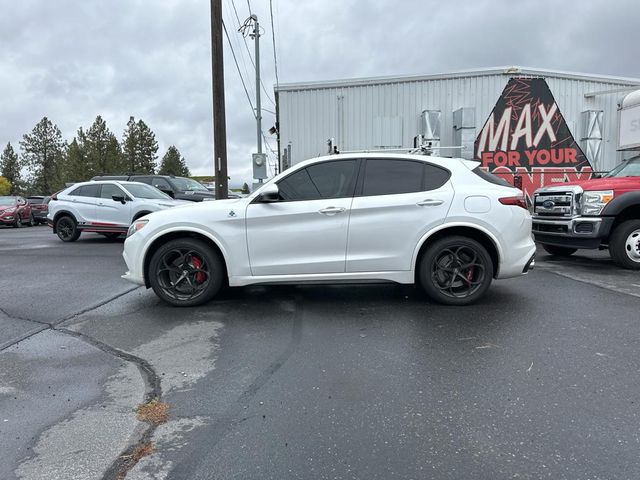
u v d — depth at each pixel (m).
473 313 5.39
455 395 3.42
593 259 9.28
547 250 9.80
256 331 4.89
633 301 5.86
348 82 14.16
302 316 5.38
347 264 5.55
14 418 3.20
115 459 2.73
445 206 5.52
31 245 13.12
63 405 3.38
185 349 4.43
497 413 3.16
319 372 3.87
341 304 5.84
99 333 4.93
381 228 5.51
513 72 14.07
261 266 5.59
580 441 2.81
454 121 14.13
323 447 2.80
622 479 2.47
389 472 2.56
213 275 5.71
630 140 11.66
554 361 3.99
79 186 13.88
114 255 10.75
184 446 2.84
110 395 3.53
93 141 62.03
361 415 3.17
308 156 14.34
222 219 5.58
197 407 3.32
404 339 4.58
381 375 3.79
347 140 14.23
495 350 4.26
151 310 5.75
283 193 5.64
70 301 6.29
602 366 3.87
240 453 2.76
